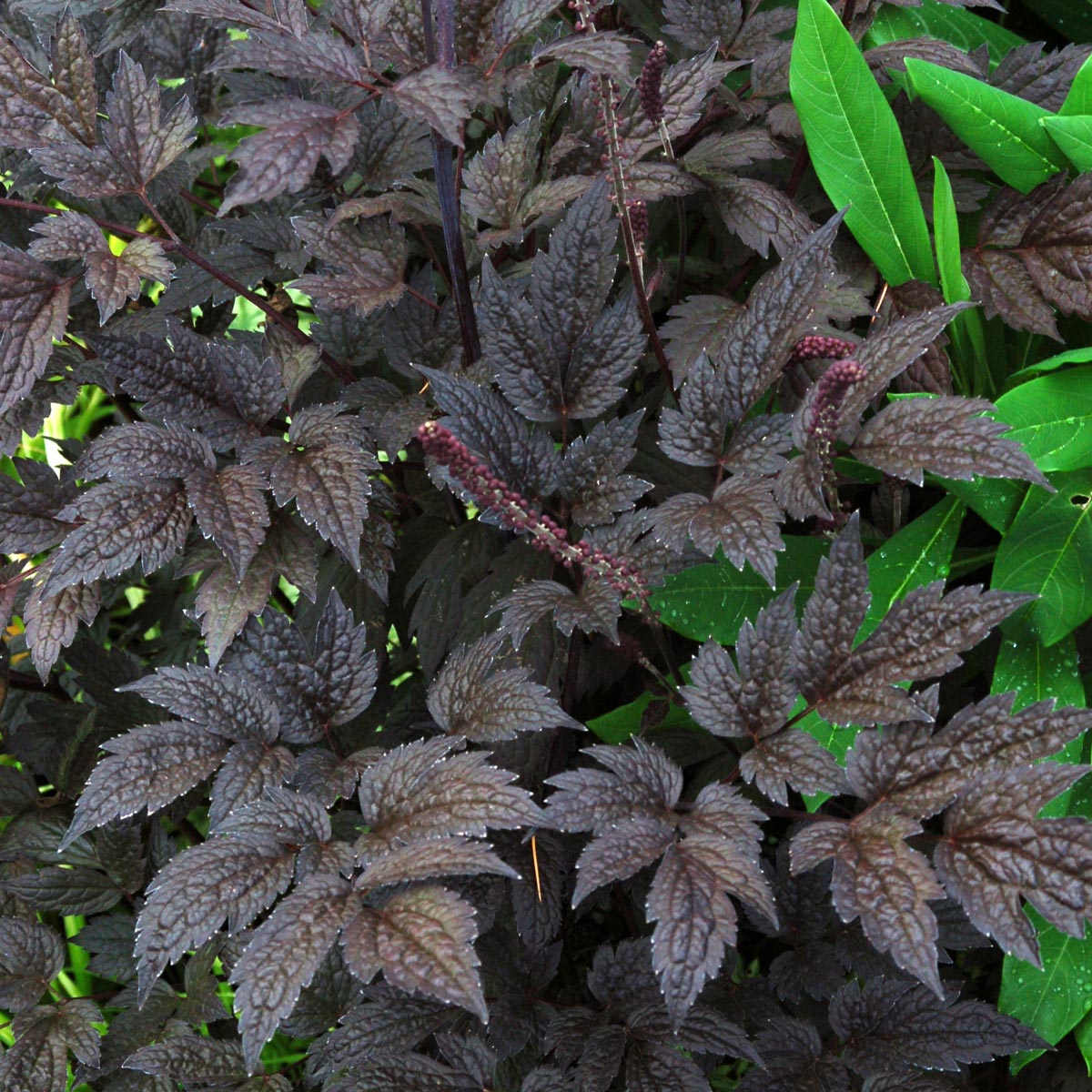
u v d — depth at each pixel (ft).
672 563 3.83
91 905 4.26
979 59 4.29
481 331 3.86
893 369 3.69
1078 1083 4.13
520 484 3.85
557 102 4.20
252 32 3.85
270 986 3.52
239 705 3.82
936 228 3.99
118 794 3.74
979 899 3.53
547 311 3.88
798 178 4.25
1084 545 3.92
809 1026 3.92
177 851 4.57
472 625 4.06
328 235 4.06
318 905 3.58
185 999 4.17
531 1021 3.95
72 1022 4.13
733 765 4.18
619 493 3.85
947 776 3.61
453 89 3.65
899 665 3.66
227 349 3.98
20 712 4.75
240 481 3.88
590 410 3.88
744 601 4.05
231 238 4.41
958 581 4.27
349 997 4.03
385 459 4.00
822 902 3.98
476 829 3.61
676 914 3.53
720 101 4.29
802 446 3.72
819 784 3.66
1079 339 4.19
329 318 4.20
